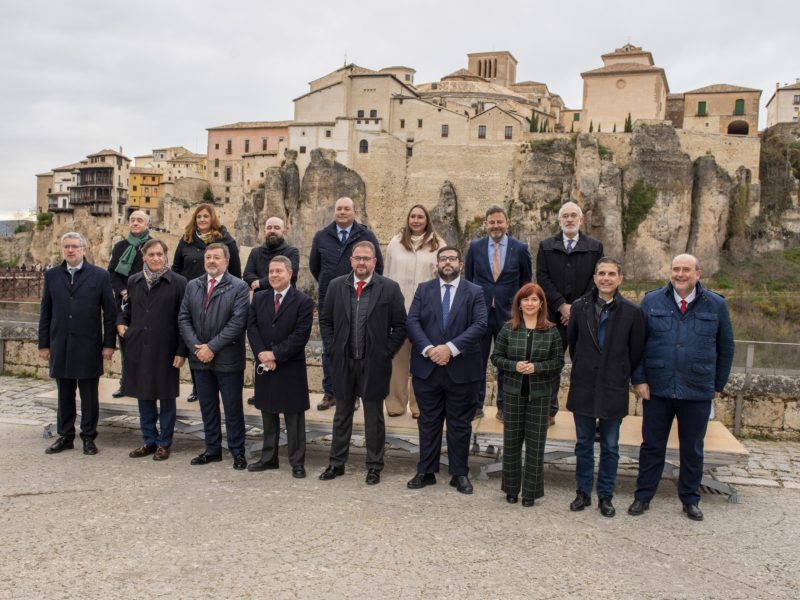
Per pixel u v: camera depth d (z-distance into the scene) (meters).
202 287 8.90
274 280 8.41
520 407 7.58
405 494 7.76
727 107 89.19
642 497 7.49
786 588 5.61
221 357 8.68
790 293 55.84
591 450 7.55
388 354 8.23
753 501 7.87
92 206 114.06
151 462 8.82
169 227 106.94
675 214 78.31
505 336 7.71
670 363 7.37
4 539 6.16
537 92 110.31
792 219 79.69
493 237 9.55
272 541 6.23
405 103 87.38
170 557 5.84
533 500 7.52
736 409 10.93
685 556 6.21
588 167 79.12
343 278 8.46
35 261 117.75
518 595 5.33
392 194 86.62
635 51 93.75
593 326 7.59
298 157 89.12
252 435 10.44
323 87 88.56
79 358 9.02
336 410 8.34
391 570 5.70
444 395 8.11
